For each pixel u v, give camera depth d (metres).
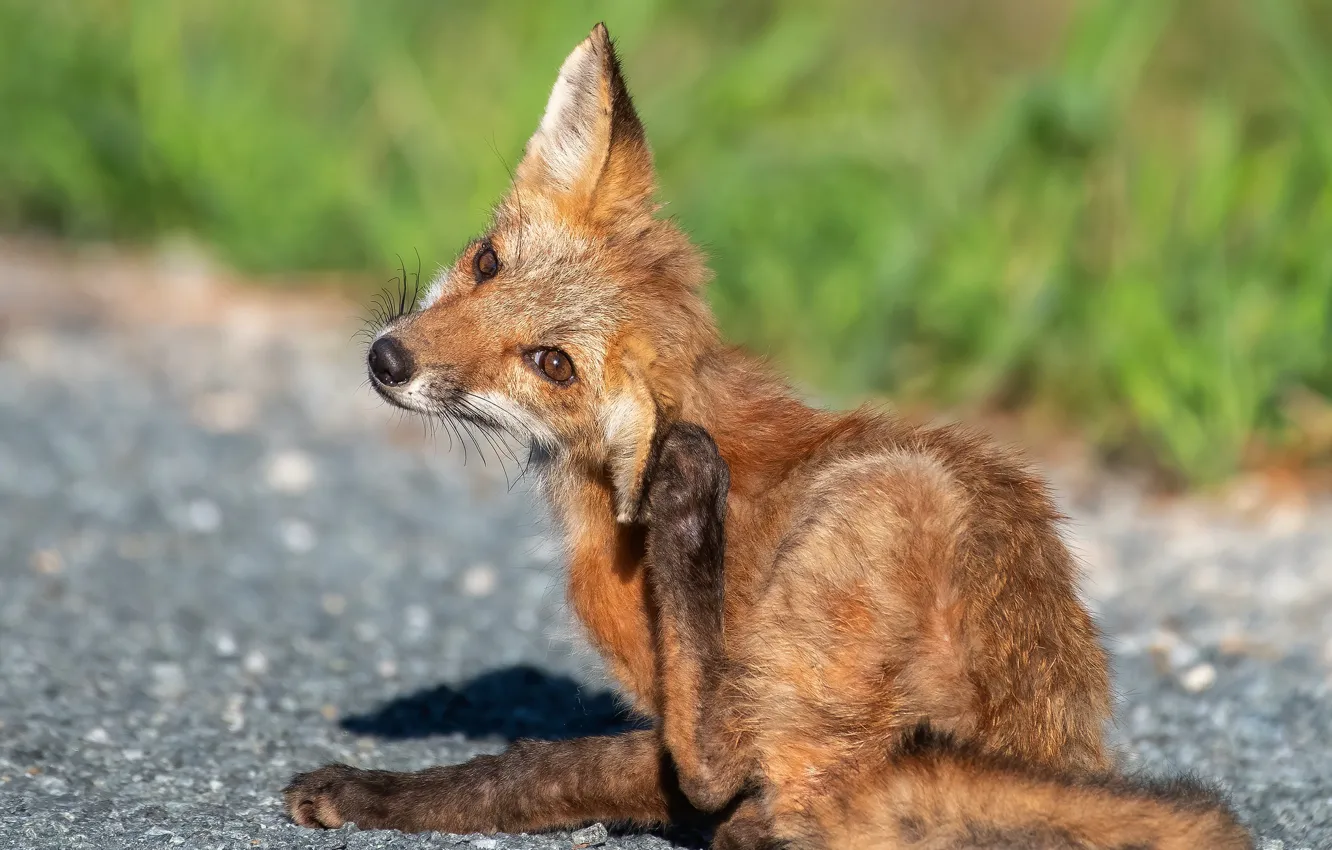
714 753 9.34
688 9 29.64
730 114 27.00
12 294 28.69
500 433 11.45
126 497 19.75
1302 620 15.38
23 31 33.12
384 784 10.34
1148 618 15.62
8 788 10.55
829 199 24.92
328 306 29.17
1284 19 21.95
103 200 32.12
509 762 10.27
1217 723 12.71
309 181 30.52
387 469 21.58
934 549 9.18
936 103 26.83
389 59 30.55
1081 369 21.70
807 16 28.36
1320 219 20.58
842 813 8.88
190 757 11.58
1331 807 10.85
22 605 15.53
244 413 23.69
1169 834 8.28
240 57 32.84
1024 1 28.27
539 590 17.05
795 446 10.27
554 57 28.66
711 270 10.91
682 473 9.63
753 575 9.90
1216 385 19.80
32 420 22.75
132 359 25.97
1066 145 22.70
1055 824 8.40
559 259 10.55
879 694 9.11
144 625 15.19
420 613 16.12
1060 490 19.83
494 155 27.72
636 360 10.02
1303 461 19.78
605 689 13.40
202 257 31.06
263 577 17.14
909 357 22.89
